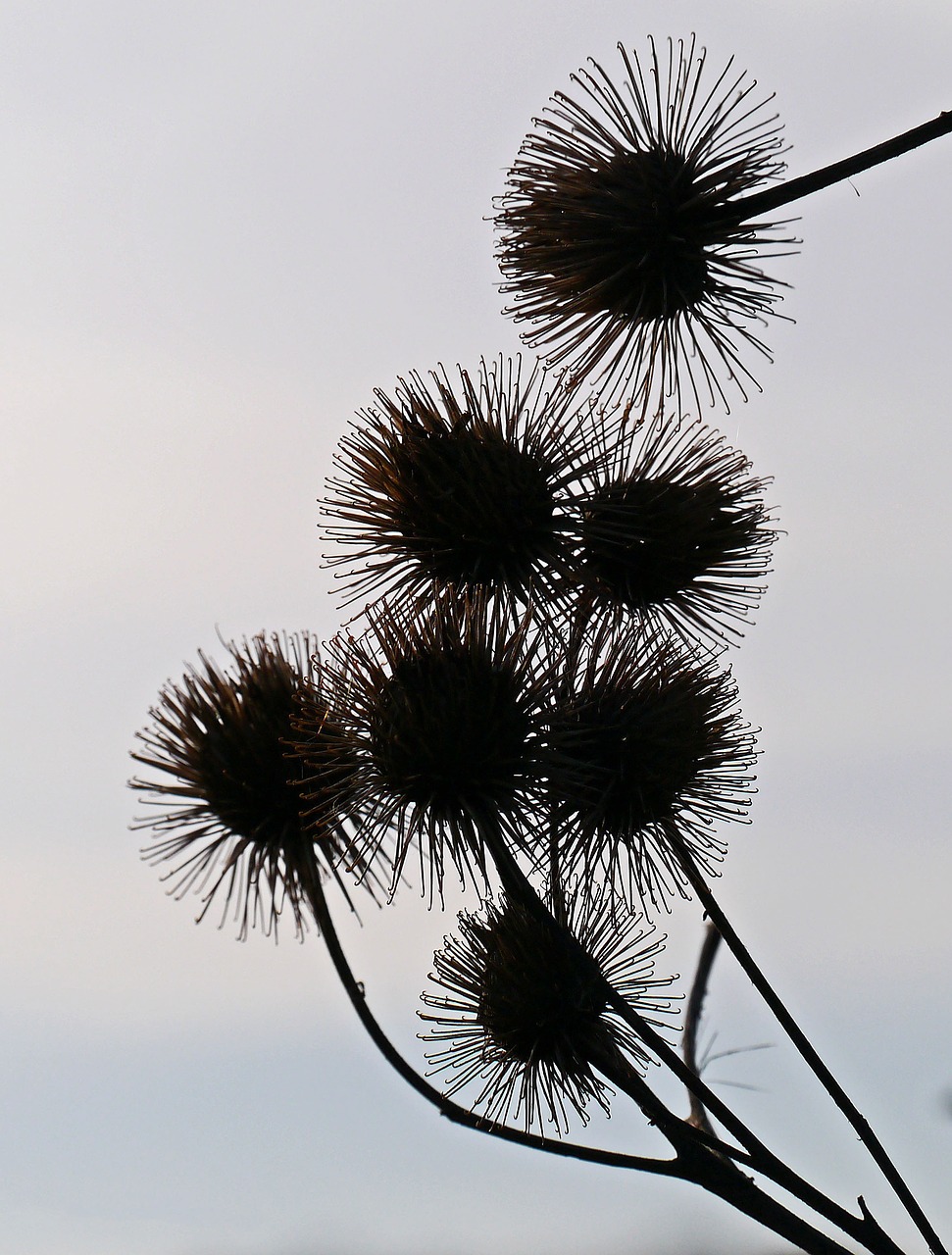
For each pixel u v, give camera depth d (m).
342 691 2.92
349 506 3.06
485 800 2.82
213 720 3.32
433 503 2.93
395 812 2.87
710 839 3.22
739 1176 2.84
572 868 3.09
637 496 3.05
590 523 2.98
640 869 3.11
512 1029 2.99
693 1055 3.36
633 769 2.99
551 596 2.94
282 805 3.29
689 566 3.13
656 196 2.76
